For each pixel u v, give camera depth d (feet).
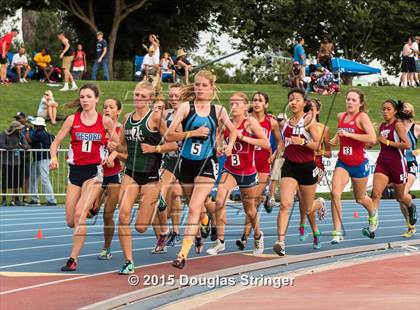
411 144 77.00
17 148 112.98
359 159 67.46
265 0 286.66
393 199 132.67
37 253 65.16
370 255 62.95
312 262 59.52
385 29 280.92
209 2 264.52
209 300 44.65
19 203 115.44
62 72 177.37
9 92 160.76
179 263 51.65
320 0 271.49
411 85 202.90
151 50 158.10
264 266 56.29
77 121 54.49
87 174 54.80
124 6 248.93
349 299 44.34
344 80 236.22
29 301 44.24
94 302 44.01
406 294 45.85
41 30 296.92
